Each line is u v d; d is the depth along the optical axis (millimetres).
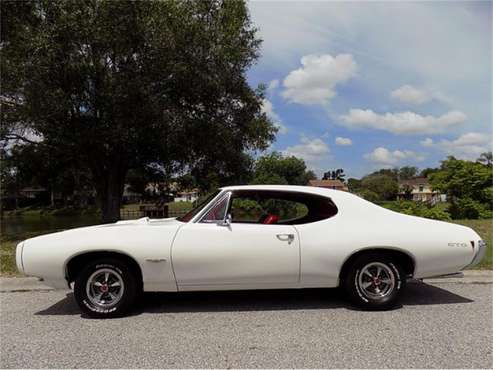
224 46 16625
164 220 5434
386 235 4887
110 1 13430
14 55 14234
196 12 16734
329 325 4406
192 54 14961
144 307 5125
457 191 17391
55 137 15664
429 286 6074
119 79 14320
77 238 4762
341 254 4836
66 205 60094
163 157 17703
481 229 11820
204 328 4348
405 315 4738
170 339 4039
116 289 4801
